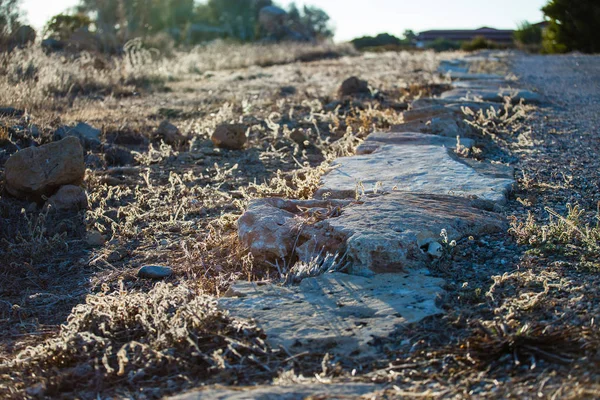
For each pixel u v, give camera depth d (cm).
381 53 1236
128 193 274
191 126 391
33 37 702
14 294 197
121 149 327
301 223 200
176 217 240
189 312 157
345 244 188
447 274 177
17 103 409
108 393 139
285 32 1819
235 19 2464
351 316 156
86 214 249
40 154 263
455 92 479
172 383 140
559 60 820
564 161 283
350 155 308
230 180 289
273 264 193
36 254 220
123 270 206
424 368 136
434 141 315
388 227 191
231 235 215
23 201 263
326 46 1282
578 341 137
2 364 156
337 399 125
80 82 550
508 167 269
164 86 616
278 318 157
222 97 514
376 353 143
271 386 132
